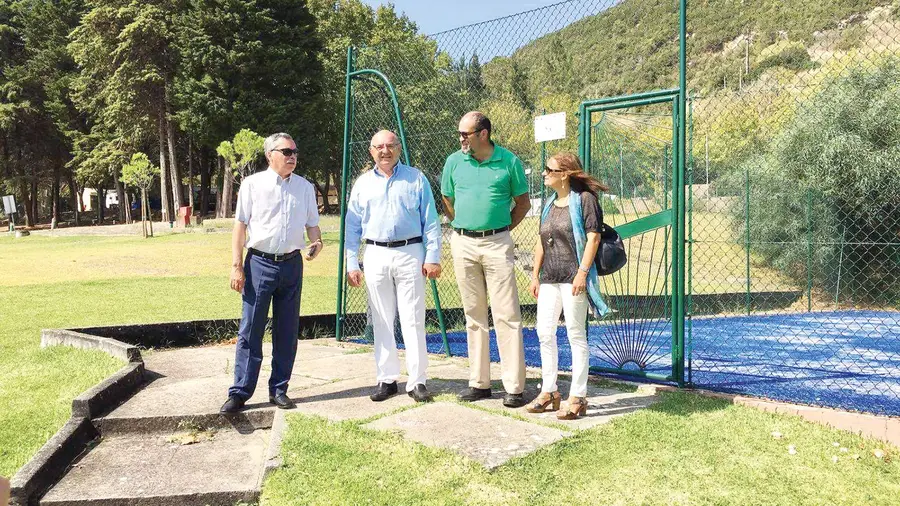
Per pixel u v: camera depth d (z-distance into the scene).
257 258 4.46
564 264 4.19
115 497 3.27
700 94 8.66
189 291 11.69
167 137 39.78
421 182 4.74
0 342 7.01
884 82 11.38
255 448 3.99
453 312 8.59
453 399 4.61
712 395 4.64
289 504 3.06
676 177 4.86
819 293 12.19
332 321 8.06
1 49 45.84
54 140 46.78
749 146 13.03
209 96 33.75
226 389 4.95
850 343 7.61
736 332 8.52
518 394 4.46
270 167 4.50
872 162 11.16
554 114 5.52
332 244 21.00
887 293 11.23
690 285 4.94
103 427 4.21
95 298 10.70
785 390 4.92
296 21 36.50
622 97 5.09
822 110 11.88
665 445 3.64
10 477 3.46
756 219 13.27
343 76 42.31
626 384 5.03
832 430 3.87
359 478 3.27
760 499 3.01
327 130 42.12
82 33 36.19
